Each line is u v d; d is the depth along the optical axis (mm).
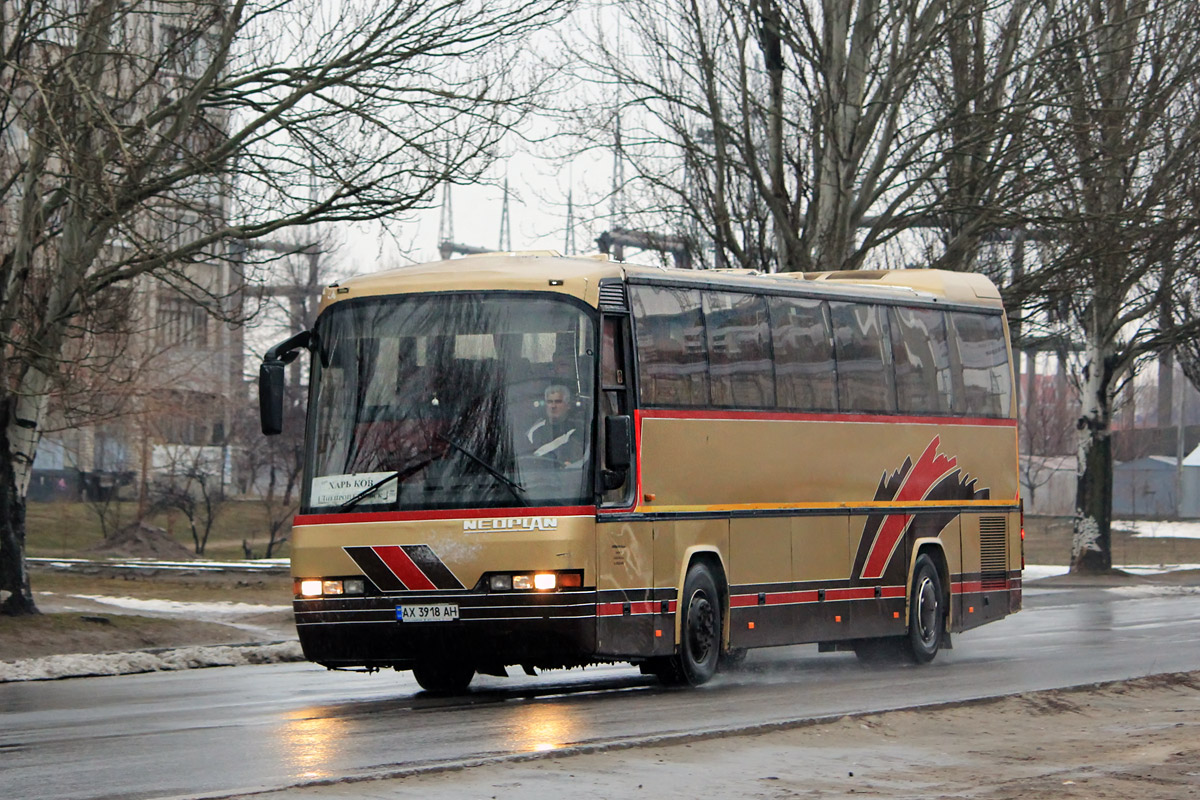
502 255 18578
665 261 36531
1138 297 49219
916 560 22391
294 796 10148
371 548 16516
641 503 17344
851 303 21719
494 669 18656
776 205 34312
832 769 11672
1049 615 33344
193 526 60031
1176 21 35375
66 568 42219
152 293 47438
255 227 25109
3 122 25344
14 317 25672
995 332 24812
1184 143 36906
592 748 12234
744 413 19297
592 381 16812
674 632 17766
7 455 26047
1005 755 12586
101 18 24859
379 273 17844
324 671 22188
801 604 20078
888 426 22047
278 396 17188
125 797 10367
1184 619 31500
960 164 35031
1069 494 106000
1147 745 13203
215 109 26797
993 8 33031
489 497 16375
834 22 33406
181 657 23094
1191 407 136625
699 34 33969
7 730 14602
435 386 16812
